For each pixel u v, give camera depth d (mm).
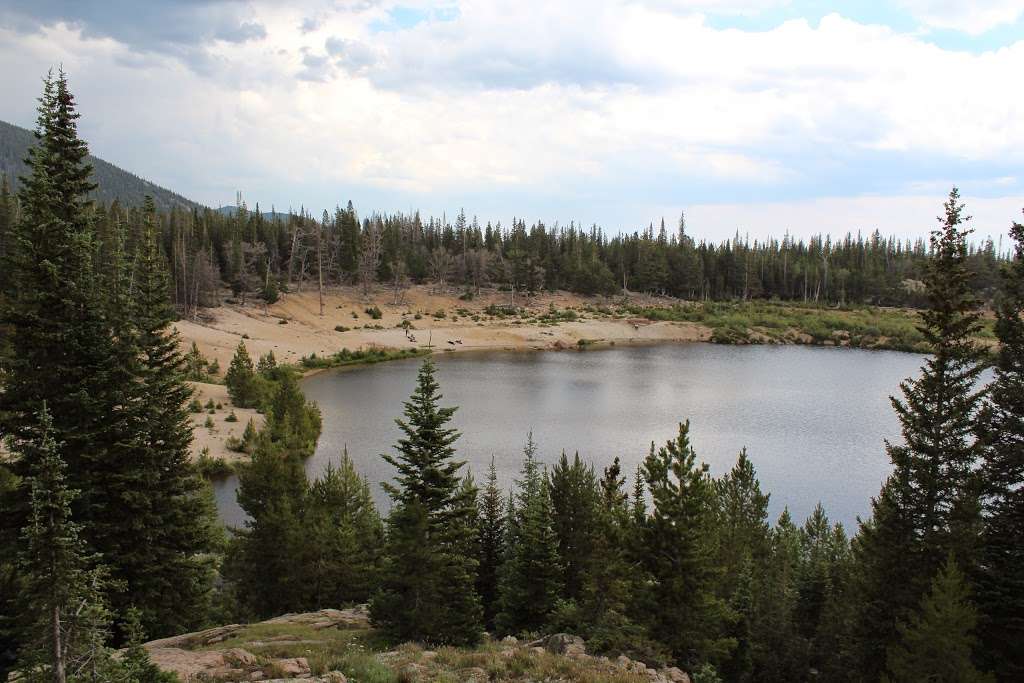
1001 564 22766
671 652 23422
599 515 27750
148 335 27266
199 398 74562
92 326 24234
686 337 161000
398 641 22469
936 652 19438
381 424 72938
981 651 21875
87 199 25734
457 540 25156
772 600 28234
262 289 142750
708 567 25906
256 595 31734
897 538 24016
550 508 32281
